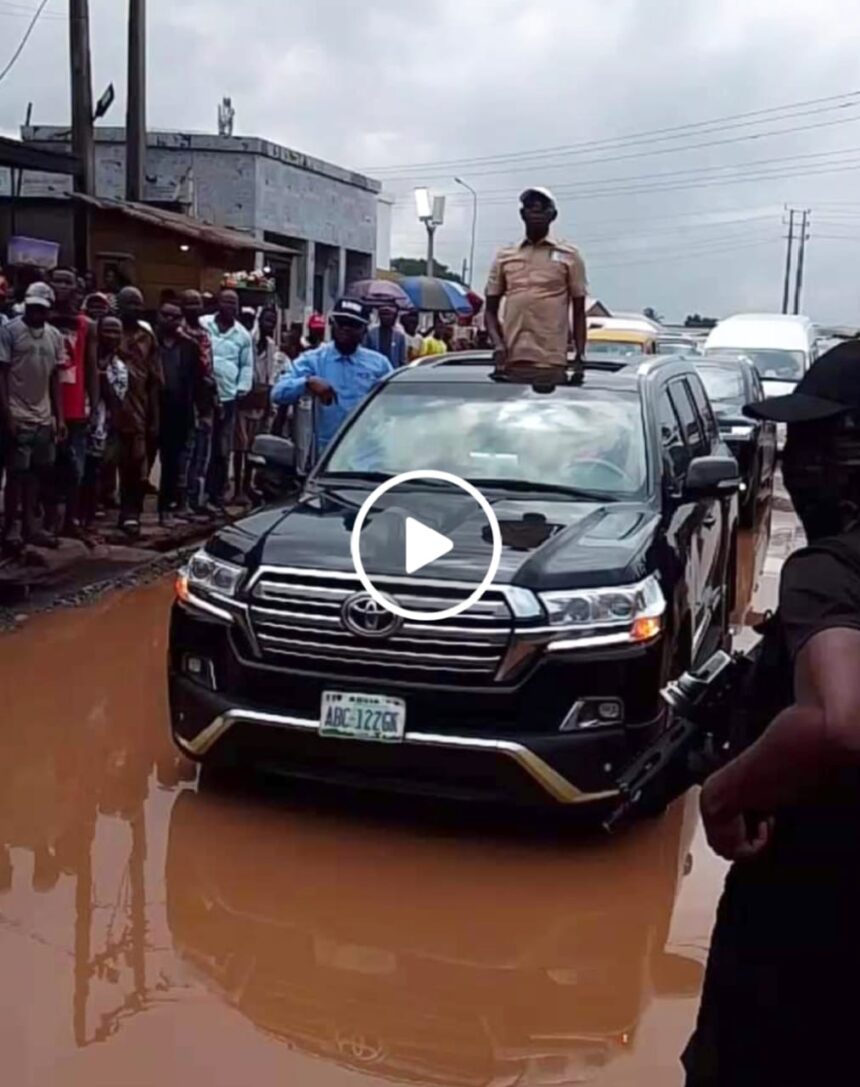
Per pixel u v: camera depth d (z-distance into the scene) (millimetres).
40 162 14977
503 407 6598
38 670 7379
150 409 10828
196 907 4680
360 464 6402
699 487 6207
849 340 2414
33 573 9305
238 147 26812
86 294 12672
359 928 4562
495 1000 4148
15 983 4145
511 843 5246
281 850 5137
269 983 4203
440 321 23688
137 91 17797
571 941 4527
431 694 4945
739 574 10914
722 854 2199
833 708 1908
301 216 29281
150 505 12531
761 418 2365
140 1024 3939
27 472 9352
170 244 17875
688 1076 2334
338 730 5020
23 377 9164
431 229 30188
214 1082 3662
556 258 8609
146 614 8648
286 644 5098
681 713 2562
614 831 5312
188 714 5359
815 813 2135
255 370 13164
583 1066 3807
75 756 6102
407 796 5629
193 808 5520
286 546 5316
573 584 5012
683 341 26016
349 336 8797
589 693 4945
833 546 2119
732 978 2234
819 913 2133
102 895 4762
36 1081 3629
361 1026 3979
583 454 6285
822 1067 2146
